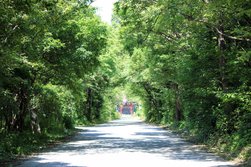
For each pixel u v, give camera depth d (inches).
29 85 848.9
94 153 710.5
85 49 965.8
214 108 880.9
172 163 570.6
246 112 719.7
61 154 695.7
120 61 2249.0
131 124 2320.4
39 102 954.7
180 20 742.5
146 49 1333.7
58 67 940.0
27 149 732.7
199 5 651.5
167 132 1406.3
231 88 774.5
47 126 1152.8
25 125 1037.2
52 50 888.3
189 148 803.4
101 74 2226.9
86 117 2378.2
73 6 704.4
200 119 936.9
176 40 1075.9
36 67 802.2
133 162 581.0
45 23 618.8
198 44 868.6
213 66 844.6
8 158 625.0
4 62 535.5
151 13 784.3
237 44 780.6
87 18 1004.6
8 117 917.2
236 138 685.9
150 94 2297.0
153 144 901.8
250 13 574.2
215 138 818.8
